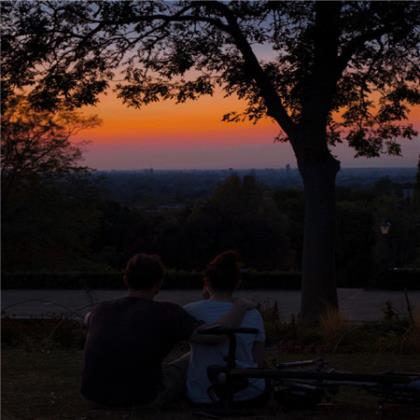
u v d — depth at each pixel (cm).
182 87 1627
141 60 1616
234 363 484
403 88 1708
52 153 4262
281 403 521
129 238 6512
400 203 5512
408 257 5347
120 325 499
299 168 1673
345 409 533
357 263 5931
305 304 1653
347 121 1877
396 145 1877
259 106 1741
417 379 481
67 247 4422
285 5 1528
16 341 959
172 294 2806
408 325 1080
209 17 1573
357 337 980
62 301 2441
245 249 6394
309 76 1614
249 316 508
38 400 585
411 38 1569
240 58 1627
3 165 4197
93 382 504
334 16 1516
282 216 6694
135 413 497
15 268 4278
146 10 1535
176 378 524
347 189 8894
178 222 6556
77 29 1563
